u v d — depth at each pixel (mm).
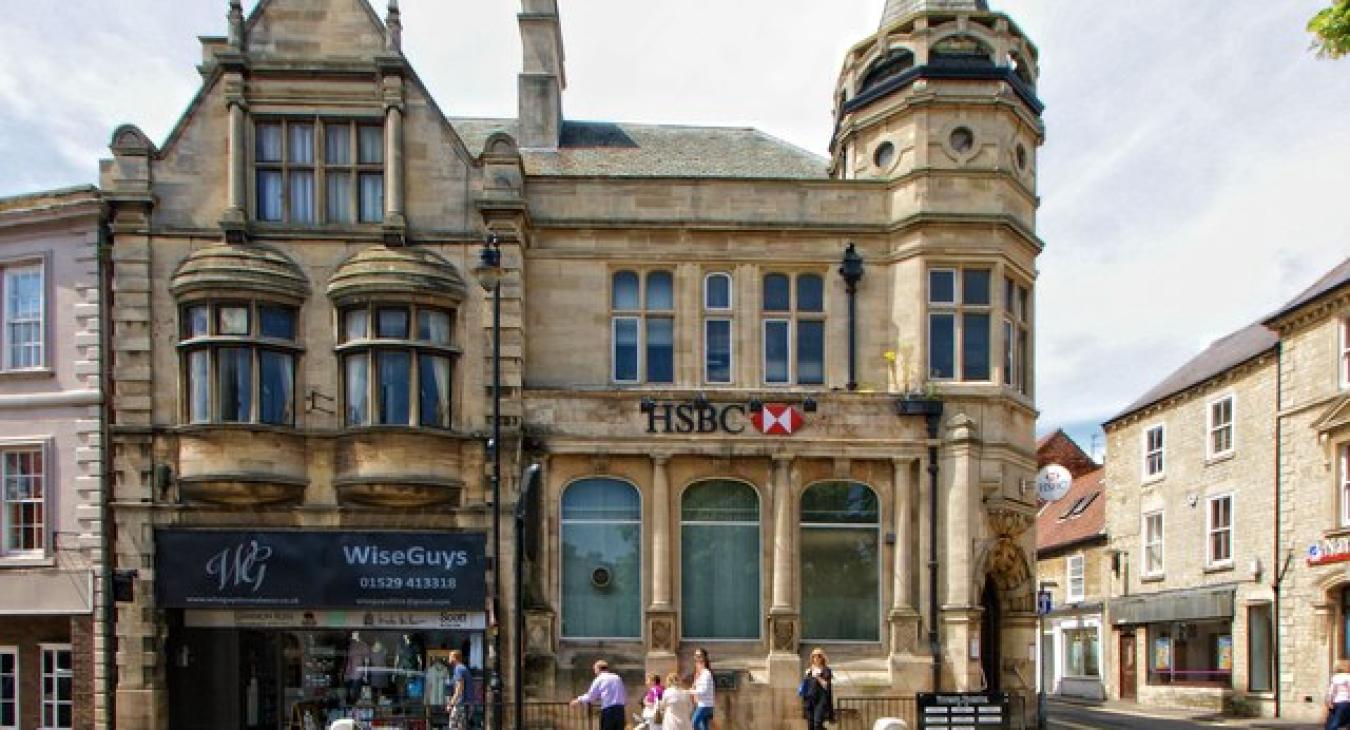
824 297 22344
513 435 20484
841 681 20344
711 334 22375
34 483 21062
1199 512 33344
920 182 21703
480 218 20984
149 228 20516
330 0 21031
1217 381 32531
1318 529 27359
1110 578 38875
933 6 23000
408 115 21078
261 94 20812
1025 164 23078
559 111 26719
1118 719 28422
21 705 20938
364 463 19891
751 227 22094
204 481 19703
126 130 20609
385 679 21125
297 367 20469
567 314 22156
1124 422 38500
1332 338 27078
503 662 20078
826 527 21359
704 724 17078
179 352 20281
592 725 19703
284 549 20094
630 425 20859
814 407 21000
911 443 21031
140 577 19984
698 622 21141
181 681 20906
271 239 20609
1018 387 22547
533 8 25875
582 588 21047
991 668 21906
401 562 20219
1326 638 26828
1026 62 23109
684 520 21328
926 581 20828
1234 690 30828
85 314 20922
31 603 20531
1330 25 9406
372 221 20938
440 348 20453
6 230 21453
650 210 22219
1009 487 21578
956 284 21688
